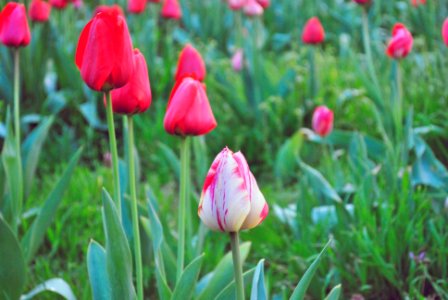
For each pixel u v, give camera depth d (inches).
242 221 39.5
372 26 126.6
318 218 63.3
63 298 59.0
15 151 57.4
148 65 97.8
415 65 92.7
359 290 59.1
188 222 56.9
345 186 67.1
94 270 48.2
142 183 83.7
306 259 60.0
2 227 51.6
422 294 57.2
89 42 43.3
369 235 60.0
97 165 80.1
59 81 97.0
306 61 109.0
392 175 63.9
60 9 97.1
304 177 63.6
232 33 131.4
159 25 136.7
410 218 60.7
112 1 122.7
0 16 56.6
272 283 60.5
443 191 62.8
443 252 57.2
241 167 39.4
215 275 51.9
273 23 140.7
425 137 75.0
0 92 90.0
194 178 83.6
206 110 46.4
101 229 67.9
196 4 142.2
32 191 75.9
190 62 55.2
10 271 52.6
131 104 45.8
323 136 68.4
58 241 65.9
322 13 137.2
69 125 94.4
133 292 45.6
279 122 88.7
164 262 54.4
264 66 97.2
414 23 115.8
